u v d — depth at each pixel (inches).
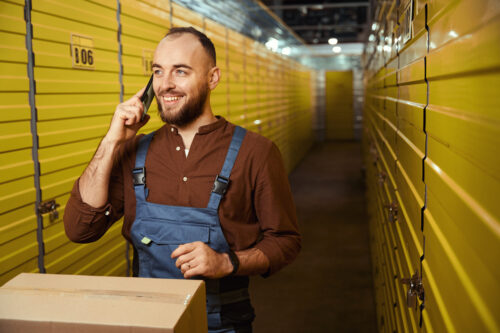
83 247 101.3
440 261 38.9
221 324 63.0
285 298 154.9
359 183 346.9
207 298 62.6
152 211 62.9
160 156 64.6
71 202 64.0
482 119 26.9
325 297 155.2
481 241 26.7
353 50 626.5
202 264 55.4
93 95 102.3
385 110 112.3
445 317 36.1
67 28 92.9
